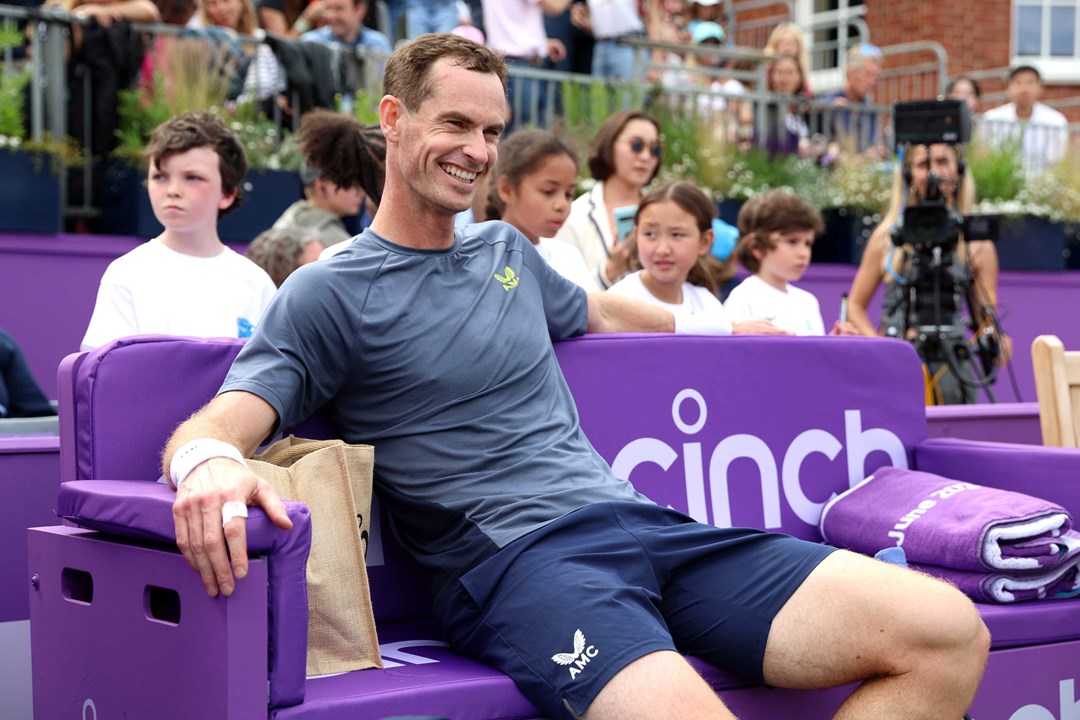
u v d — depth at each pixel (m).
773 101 14.78
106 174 11.25
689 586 4.52
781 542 4.55
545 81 13.27
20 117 10.59
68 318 10.75
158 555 3.92
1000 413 7.75
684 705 3.83
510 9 13.42
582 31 14.21
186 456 3.84
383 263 4.56
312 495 4.25
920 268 9.05
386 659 4.45
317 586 4.20
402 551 5.04
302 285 4.40
